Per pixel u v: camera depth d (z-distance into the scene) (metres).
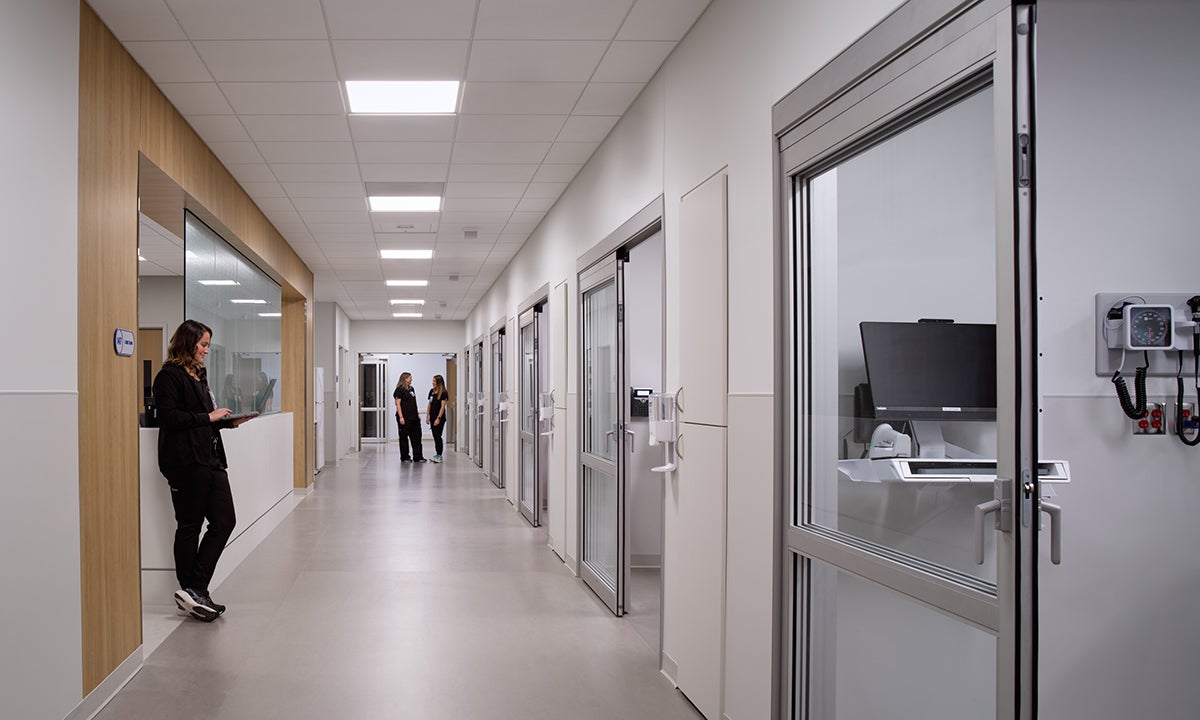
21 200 2.60
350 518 7.88
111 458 3.30
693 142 3.37
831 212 2.46
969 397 2.27
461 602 4.74
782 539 2.51
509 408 9.45
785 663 2.49
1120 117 1.96
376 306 15.14
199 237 5.42
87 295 3.10
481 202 6.77
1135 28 1.97
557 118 4.63
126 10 3.23
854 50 2.08
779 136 2.54
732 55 2.93
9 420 2.49
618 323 4.52
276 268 7.85
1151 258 1.96
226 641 3.97
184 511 4.34
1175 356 1.94
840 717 2.46
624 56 3.74
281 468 8.30
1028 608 1.52
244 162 5.50
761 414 2.64
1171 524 1.94
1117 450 1.93
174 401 4.32
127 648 3.43
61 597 2.82
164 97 4.20
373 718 3.03
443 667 3.61
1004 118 1.56
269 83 4.07
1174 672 1.93
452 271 10.72
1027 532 1.53
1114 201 1.96
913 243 2.33
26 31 2.64
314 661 3.67
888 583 1.96
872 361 2.26
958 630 2.35
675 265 3.58
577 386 5.58
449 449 18.73
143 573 4.58
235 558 5.73
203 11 3.26
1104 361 1.93
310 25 3.42
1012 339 1.54
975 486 2.13
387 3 3.22
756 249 2.70
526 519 7.89
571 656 3.78
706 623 3.08
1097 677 1.92
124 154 3.56
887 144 2.35
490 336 12.08
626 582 4.46
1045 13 1.96
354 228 7.83
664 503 3.66
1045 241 1.93
